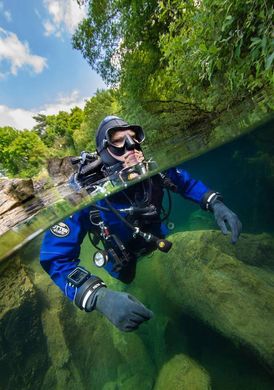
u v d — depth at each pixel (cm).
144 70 655
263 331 194
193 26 348
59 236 157
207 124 510
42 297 293
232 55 292
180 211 549
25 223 288
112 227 183
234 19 261
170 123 613
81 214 180
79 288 137
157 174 200
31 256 267
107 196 181
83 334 293
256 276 235
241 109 389
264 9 242
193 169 558
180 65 390
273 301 208
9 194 446
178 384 194
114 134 206
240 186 550
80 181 241
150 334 259
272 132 397
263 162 466
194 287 245
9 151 3556
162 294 274
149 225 192
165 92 570
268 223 482
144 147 669
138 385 228
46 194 490
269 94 313
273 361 179
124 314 118
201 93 430
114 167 212
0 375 234
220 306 222
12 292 264
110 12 723
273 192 465
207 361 217
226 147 446
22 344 254
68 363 269
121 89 781
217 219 194
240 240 300
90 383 256
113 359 260
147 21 596
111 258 187
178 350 228
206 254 260
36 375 252
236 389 193
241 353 207
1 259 221
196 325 246
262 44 231
